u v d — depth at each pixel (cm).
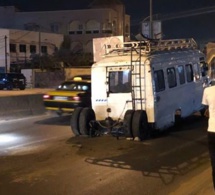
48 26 7688
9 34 5853
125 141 1179
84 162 920
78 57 6319
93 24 7531
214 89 627
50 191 703
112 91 1268
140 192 695
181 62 1459
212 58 2252
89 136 1260
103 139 1216
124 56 1278
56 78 5047
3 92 3138
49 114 1945
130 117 1172
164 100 1286
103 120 1281
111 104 1266
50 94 1627
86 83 1638
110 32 7525
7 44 5753
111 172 831
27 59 6138
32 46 6316
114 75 1266
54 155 995
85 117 1247
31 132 1366
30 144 1140
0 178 789
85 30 7562
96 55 1653
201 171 834
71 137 1258
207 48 2323
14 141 1191
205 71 1714
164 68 1309
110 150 1053
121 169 855
